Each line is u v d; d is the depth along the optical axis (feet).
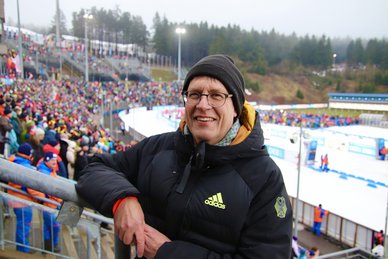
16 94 59.47
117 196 4.01
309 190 62.59
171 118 130.11
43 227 10.07
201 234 4.21
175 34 372.17
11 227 9.70
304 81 390.83
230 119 4.32
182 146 4.51
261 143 4.42
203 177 4.30
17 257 9.53
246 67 388.37
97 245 9.43
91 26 379.96
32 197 10.75
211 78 4.25
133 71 254.27
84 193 4.17
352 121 181.68
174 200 4.28
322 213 49.37
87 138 33.14
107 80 214.90
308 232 51.08
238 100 4.37
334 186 65.05
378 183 66.74
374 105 231.50
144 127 116.37
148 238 4.01
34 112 42.96
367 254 37.70
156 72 317.63
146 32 394.11
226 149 4.15
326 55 406.41
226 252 4.14
